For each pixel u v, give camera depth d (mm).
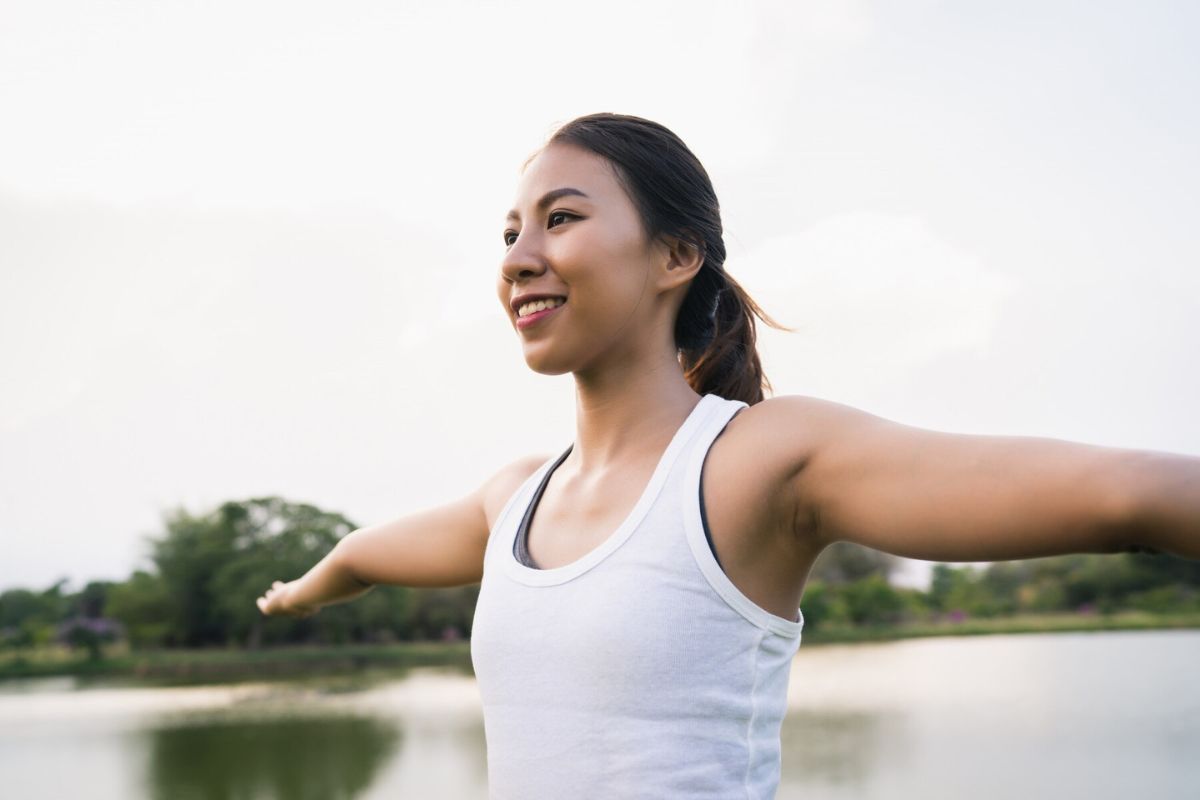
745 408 1160
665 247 1211
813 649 29703
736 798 1012
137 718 20406
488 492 1481
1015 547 868
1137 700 18938
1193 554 783
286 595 1811
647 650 1004
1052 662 25062
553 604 1077
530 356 1179
